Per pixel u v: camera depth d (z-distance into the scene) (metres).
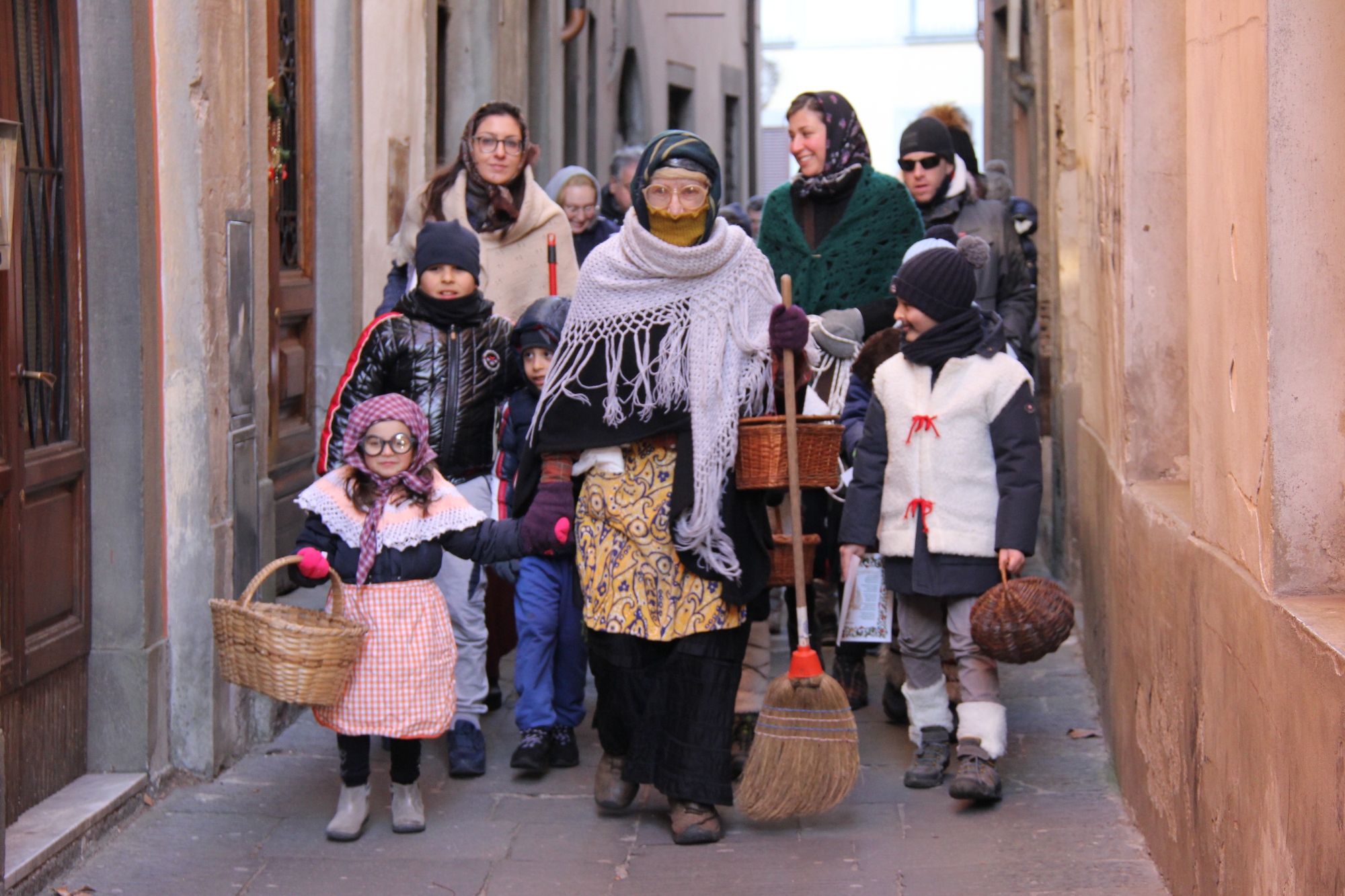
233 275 4.88
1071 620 4.21
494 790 4.75
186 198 4.60
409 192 8.08
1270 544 2.72
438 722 4.22
